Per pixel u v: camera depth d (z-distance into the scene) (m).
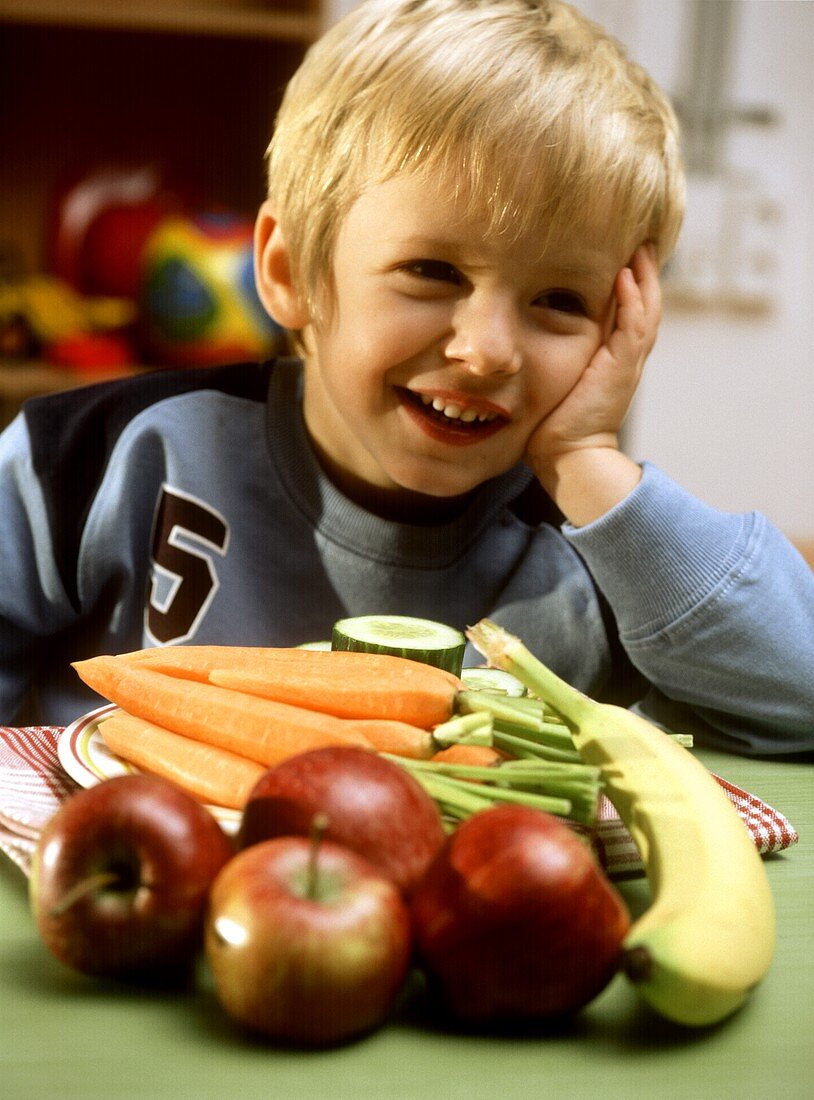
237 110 1.90
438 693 0.55
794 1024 0.43
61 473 1.00
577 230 0.80
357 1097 0.38
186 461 0.99
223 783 0.53
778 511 2.38
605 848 0.55
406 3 0.87
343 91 0.84
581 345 0.87
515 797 0.47
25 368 1.65
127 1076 0.38
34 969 0.45
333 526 0.97
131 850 0.42
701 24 2.17
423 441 0.87
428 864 0.43
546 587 0.99
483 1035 0.42
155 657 0.61
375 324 0.83
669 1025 0.43
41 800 0.57
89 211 1.75
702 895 0.44
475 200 0.78
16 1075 0.38
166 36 1.83
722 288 2.26
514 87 0.79
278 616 0.98
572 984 0.40
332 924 0.39
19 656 1.01
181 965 0.43
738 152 2.22
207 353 1.60
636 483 0.87
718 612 0.82
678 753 0.54
